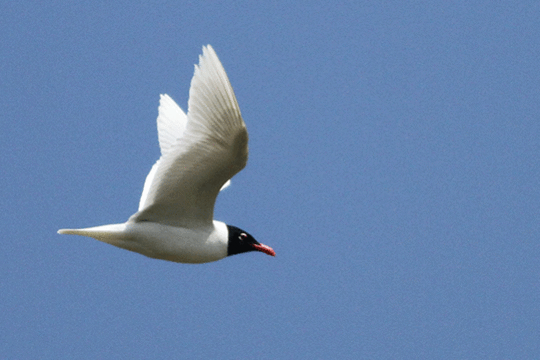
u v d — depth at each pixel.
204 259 13.35
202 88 11.41
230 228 13.64
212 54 11.24
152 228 12.75
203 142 11.67
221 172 12.05
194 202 12.59
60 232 12.42
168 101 15.22
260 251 13.95
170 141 14.91
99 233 12.56
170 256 13.12
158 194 12.32
